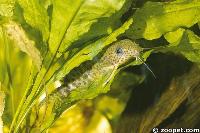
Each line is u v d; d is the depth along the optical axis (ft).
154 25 1.16
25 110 1.11
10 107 1.23
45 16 1.10
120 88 1.58
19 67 1.32
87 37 1.11
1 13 1.14
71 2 1.06
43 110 1.33
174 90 1.48
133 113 1.53
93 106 1.63
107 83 1.18
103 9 1.08
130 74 1.55
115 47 1.15
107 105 1.63
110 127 1.63
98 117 1.63
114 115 1.64
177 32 1.18
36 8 1.10
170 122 1.56
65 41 1.11
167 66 1.51
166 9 1.15
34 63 1.11
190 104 1.52
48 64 1.11
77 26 1.10
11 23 1.14
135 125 1.51
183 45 1.21
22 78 1.32
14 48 1.31
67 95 1.18
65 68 1.11
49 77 1.13
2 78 1.27
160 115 1.47
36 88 1.11
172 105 1.47
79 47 1.12
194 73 1.47
